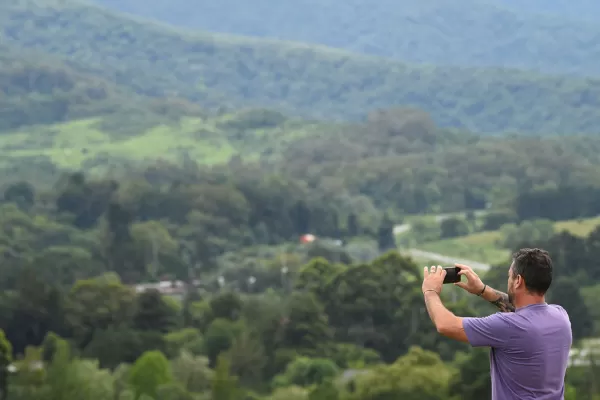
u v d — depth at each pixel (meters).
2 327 139.75
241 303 147.50
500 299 11.75
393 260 160.00
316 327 136.25
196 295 170.00
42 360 109.56
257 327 137.75
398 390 87.62
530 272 11.03
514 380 10.91
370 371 95.81
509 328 10.88
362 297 152.88
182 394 92.00
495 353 11.10
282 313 140.00
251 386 119.12
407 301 152.12
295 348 134.75
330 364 117.25
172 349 131.12
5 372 88.81
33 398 81.25
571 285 149.38
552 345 10.85
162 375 94.19
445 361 136.88
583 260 187.62
